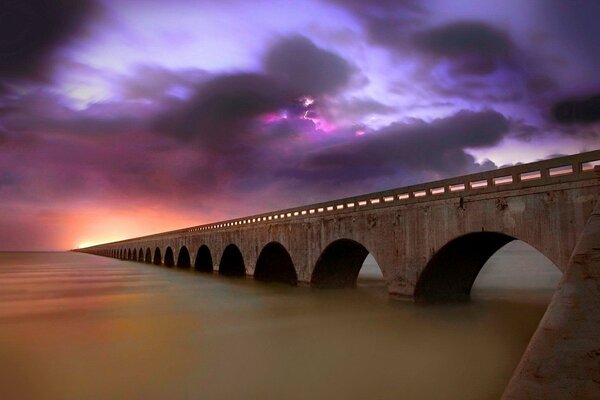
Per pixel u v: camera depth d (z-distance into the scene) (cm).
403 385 1511
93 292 4259
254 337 2208
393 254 2681
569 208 1747
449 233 2300
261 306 3125
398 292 2636
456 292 2798
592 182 1664
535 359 787
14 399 1437
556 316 836
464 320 2420
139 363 1797
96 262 11138
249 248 4706
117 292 4231
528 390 748
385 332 2228
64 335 2312
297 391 1471
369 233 2889
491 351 1886
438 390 1460
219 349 1994
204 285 4700
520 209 1944
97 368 1739
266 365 1753
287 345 2044
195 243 6794
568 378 728
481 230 2127
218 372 1675
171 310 3067
